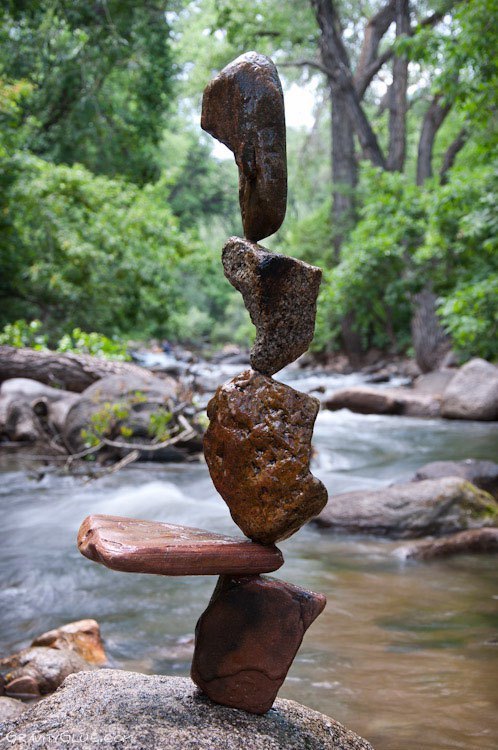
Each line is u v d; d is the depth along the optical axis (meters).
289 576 4.70
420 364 20.75
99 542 1.69
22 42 18.84
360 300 21.44
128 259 16.08
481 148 11.81
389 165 21.88
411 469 8.71
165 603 4.27
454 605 4.12
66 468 8.54
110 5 18.52
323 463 9.09
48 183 15.26
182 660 3.43
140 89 20.50
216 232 45.66
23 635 3.83
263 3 22.27
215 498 7.19
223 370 21.72
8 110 15.55
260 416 1.87
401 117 21.66
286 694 3.00
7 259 16.31
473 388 13.83
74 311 17.72
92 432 9.05
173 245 16.75
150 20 19.56
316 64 21.86
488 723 2.72
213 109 1.98
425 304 20.53
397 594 4.33
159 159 29.11
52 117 20.56
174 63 21.11
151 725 1.83
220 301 42.88
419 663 3.30
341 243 25.52
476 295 12.32
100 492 7.42
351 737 2.01
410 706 2.88
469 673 3.18
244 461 1.87
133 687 2.06
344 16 25.47
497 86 9.84
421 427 12.66
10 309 18.02
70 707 1.93
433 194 15.51
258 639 1.93
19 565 5.00
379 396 14.66
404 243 17.45
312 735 1.93
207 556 1.74
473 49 9.62
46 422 10.70
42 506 6.82
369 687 3.05
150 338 33.44
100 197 15.95
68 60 19.33
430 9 21.06
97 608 4.20
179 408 9.02
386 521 5.68
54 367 11.69
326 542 5.54
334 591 4.39
